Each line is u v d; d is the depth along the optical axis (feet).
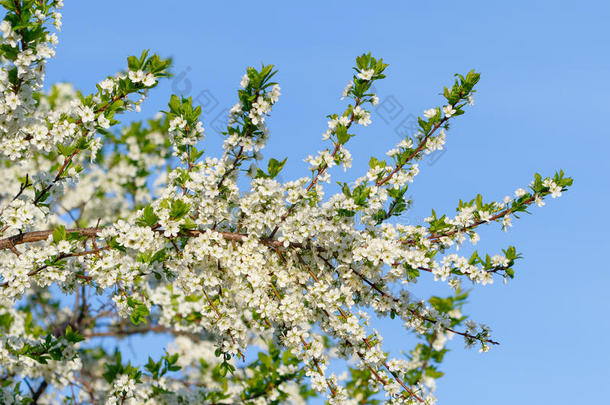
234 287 18.22
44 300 31.48
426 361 28.45
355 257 16.67
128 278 16.75
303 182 17.46
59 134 16.65
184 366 30.71
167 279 18.20
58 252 16.07
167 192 17.80
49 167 25.89
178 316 30.14
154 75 16.88
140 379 22.81
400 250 16.75
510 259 17.78
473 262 17.83
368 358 17.70
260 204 17.31
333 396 17.71
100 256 16.92
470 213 17.97
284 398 25.73
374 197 17.52
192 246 17.28
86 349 29.71
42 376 26.50
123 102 17.06
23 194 18.48
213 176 17.20
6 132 16.17
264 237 18.03
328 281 17.72
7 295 15.97
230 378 28.17
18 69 14.82
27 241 17.11
